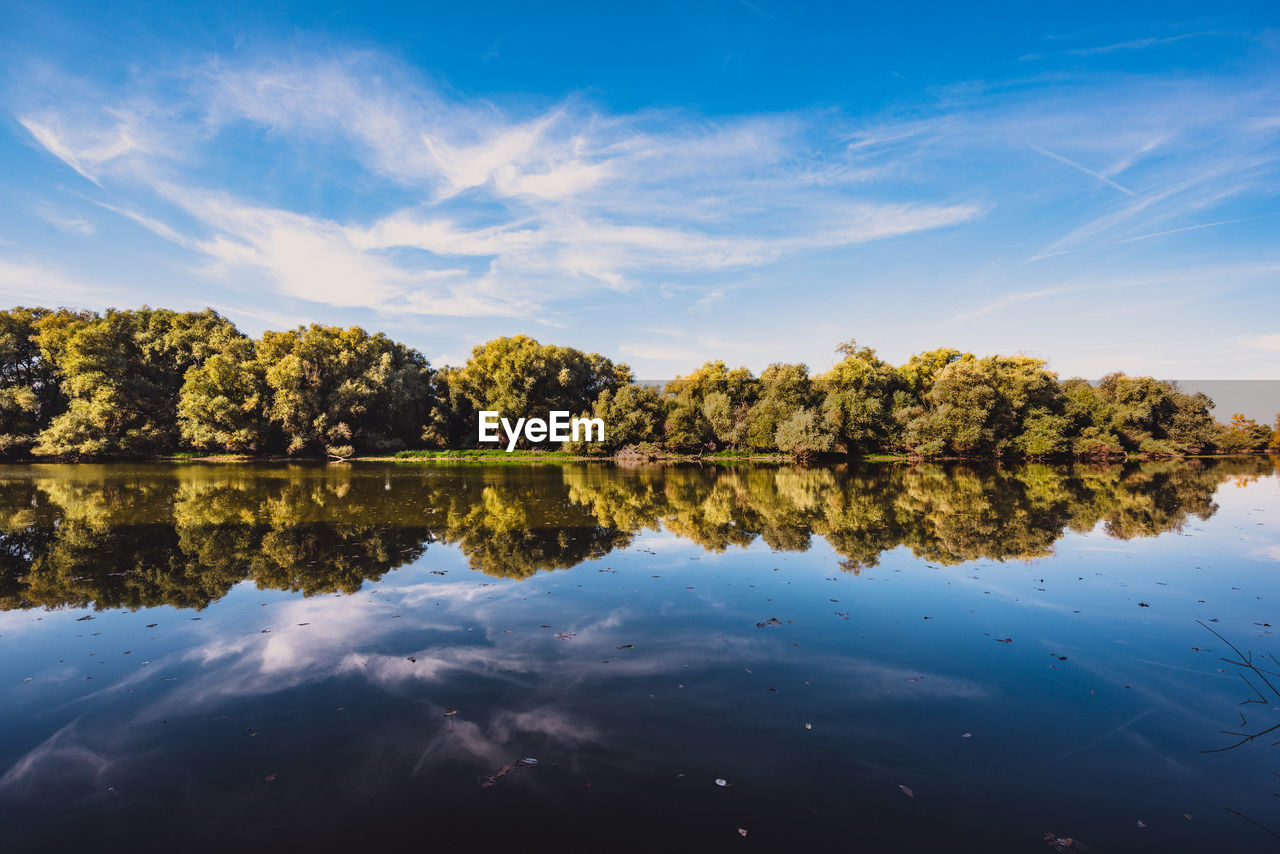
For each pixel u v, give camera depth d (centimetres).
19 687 761
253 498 2486
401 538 1672
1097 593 1175
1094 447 4891
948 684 780
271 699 729
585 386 7069
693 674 804
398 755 610
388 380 5959
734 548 1576
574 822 510
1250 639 939
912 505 2398
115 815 522
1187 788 566
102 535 1684
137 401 4966
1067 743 641
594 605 1093
